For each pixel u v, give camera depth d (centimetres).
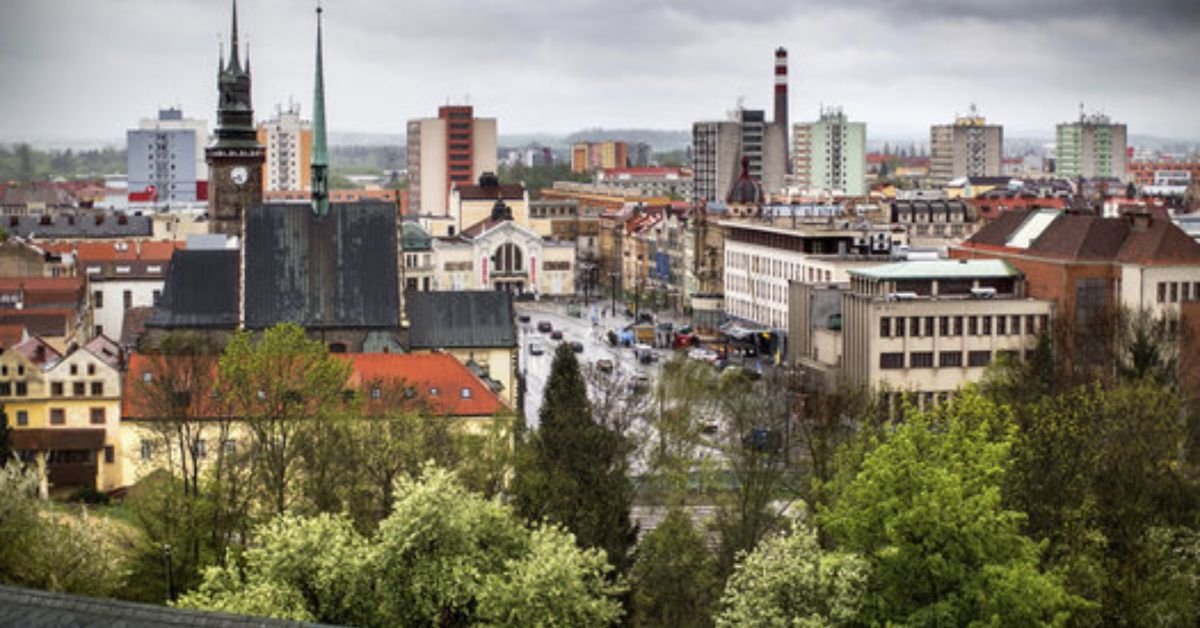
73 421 16900
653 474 15562
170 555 11012
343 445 12862
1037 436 12156
